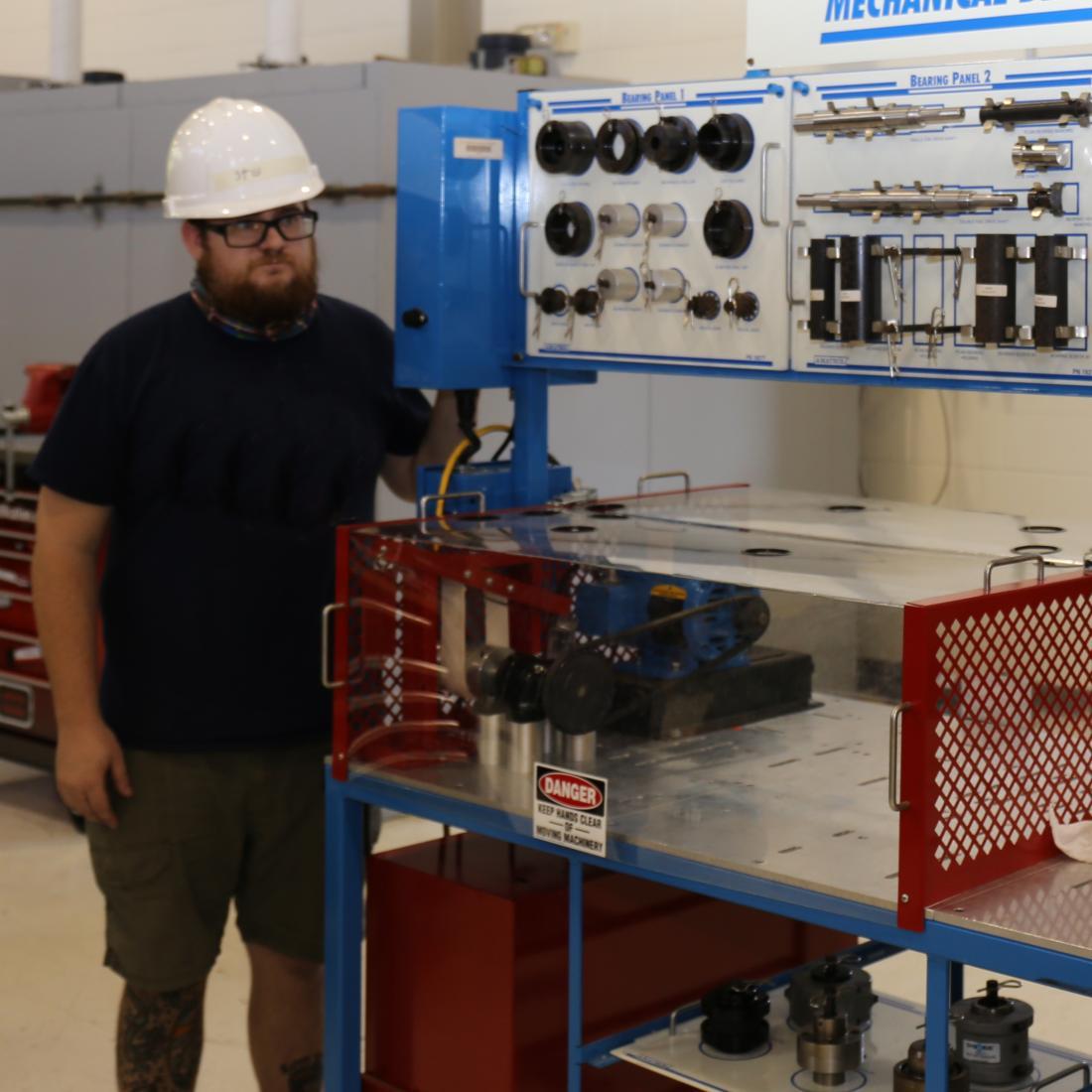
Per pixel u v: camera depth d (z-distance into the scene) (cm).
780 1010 198
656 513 217
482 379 222
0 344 503
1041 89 168
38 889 373
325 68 389
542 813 182
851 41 193
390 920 209
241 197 212
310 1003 238
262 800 226
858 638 160
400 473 252
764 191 192
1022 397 442
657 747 185
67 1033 302
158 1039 227
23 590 410
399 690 203
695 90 197
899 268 182
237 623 221
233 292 215
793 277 191
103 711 228
